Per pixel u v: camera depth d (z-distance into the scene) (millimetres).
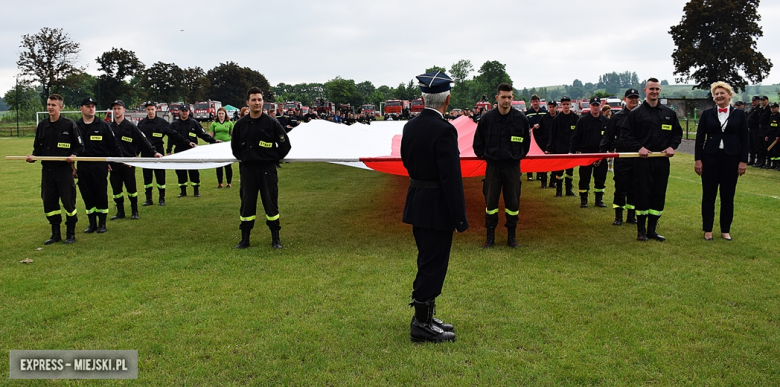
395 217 7719
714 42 45969
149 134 9281
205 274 4965
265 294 4363
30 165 16375
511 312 3906
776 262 5094
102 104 70938
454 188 3199
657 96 5930
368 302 4156
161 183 9047
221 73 85188
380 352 3301
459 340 3445
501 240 6195
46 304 4184
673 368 3057
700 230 6477
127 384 2963
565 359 3172
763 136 13445
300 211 8344
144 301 4250
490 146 5707
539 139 10516
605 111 11102
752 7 44719
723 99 5793
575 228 6820
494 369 3057
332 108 45500
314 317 3854
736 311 3891
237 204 9156
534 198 9320
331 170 14555
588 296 4219
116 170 7754
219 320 3824
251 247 6027
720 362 3127
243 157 5832
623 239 6156
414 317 3490
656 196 5988
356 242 6203
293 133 8906
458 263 5219
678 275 4734
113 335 3596
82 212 8359
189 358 3248
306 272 4988
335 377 2998
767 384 2881
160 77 78125
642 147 5926
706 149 5902
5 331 3682
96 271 5105
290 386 2920
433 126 3316
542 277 4719
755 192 9375
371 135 10320
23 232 6938
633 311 3893
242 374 3051
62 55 54062
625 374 2994
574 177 12102
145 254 5734
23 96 61406
